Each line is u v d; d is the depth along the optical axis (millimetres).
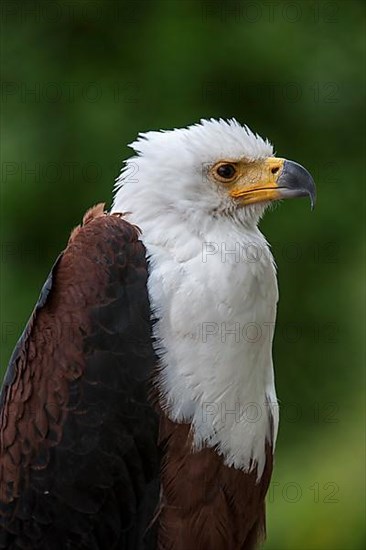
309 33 17312
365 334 15586
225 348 9258
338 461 14172
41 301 9344
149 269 9289
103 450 9211
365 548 13648
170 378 9188
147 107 17047
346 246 16609
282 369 16484
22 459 9273
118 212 9656
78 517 9312
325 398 16141
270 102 17281
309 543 13750
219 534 9461
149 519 9391
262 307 9523
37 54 17484
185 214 9484
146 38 17484
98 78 17234
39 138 16719
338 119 17266
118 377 9156
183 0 17531
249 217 9773
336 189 16969
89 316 9148
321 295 16547
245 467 9508
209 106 17141
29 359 9312
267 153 9859
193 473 9289
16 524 9328
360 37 17312
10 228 16453
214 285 9266
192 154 9562
